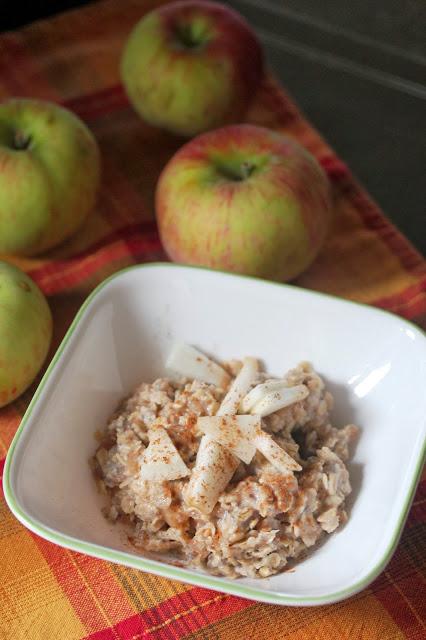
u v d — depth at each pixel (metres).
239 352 0.58
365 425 0.55
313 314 0.56
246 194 0.60
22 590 0.54
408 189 0.89
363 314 0.56
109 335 0.57
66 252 0.66
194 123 0.69
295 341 0.57
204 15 0.68
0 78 0.73
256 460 0.53
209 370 0.57
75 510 0.52
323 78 0.95
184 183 0.61
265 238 0.60
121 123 0.72
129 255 0.66
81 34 0.75
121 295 0.57
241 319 0.57
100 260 0.65
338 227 0.67
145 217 0.67
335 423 0.56
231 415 0.53
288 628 0.53
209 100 0.67
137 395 0.56
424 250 0.86
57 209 0.63
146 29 0.68
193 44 0.68
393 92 0.94
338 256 0.66
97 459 0.55
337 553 0.51
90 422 0.55
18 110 0.63
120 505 0.53
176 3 0.69
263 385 0.54
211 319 0.58
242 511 0.51
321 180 0.62
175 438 0.53
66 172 0.62
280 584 0.50
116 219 0.67
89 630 0.53
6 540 0.56
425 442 0.52
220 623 0.53
